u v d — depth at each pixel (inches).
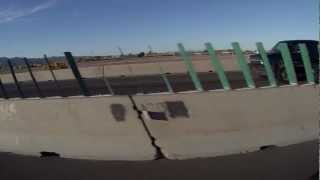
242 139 168.6
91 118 171.3
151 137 166.9
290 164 150.6
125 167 156.7
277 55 385.4
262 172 143.9
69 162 166.4
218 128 167.3
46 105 178.4
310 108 181.6
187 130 166.7
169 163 159.9
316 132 181.9
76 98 173.3
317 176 137.1
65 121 175.0
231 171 146.7
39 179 147.6
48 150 177.3
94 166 159.5
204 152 165.2
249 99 171.5
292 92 178.9
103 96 171.2
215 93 168.2
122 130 168.2
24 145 182.9
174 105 167.5
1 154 183.9
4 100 189.0
